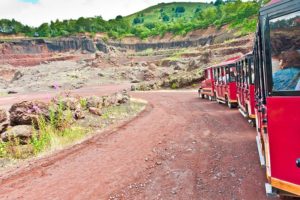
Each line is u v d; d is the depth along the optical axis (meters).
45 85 83.62
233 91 22.50
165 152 11.33
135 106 28.20
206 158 10.13
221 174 8.45
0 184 8.95
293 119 5.32
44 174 9.62
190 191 7.46
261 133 8.29
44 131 13.95
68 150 12.59
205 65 73.12
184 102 31.52
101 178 8.91
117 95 30.81
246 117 16.89
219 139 12.71
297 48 5.12
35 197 7.79
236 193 7.09
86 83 89.94
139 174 9.05
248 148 10.86
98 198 7.47
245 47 78.75
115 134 15.60
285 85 5.39
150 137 14.33
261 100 7.04
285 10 5.20
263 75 6.12
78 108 20.11
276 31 5.40
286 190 5.54
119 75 100.94
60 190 8.16
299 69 5.14
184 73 68.56
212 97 30.81
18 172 10.00
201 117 19.56
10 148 12.43
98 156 11.39
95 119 20.27
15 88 85.00
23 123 14.53
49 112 15.92
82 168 10.01
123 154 11.50
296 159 5.34
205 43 194.12
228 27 167.12
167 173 8.95
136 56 183.75
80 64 145.00
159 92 52.47
